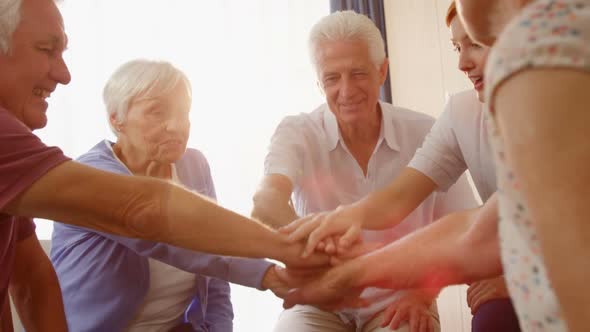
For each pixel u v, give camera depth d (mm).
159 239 1124
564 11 432
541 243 423
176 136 1649
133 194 1078
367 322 1739
